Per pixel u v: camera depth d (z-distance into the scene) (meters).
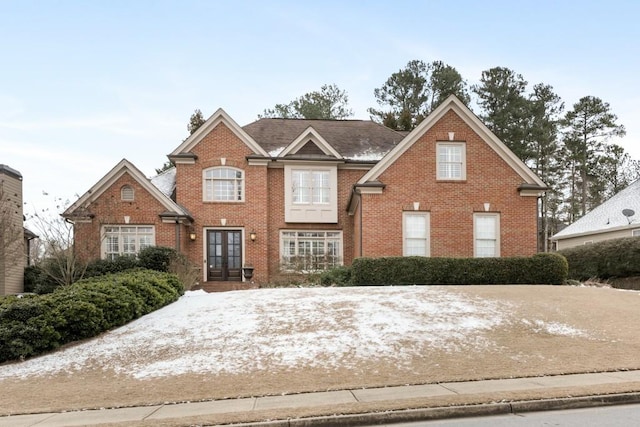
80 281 15.26
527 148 45.19
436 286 17.09
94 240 20.58
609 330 11.71
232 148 23.44
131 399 8.16
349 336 11.29
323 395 7.85
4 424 7.05
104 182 21.44
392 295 15.23
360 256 20.41
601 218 30.41
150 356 10.63
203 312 14.09
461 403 7.01
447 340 10.95
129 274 16.61
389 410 6.82
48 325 11.35
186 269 19.94
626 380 8.12
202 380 9.01
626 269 22.22
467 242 20.75
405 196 20.72
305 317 12.92
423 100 47.09
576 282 19.70
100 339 12.01
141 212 21.50
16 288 21.22
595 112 48.56
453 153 21.20
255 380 8.88
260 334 11.70
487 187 21.05
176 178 23.48
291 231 23.95
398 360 9.75
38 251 23.62
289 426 6.61
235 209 23.23
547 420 6.51
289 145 24.00
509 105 44.56
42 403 8.12
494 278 18.62
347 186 24.55
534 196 21.14
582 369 8.93
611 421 6.38
